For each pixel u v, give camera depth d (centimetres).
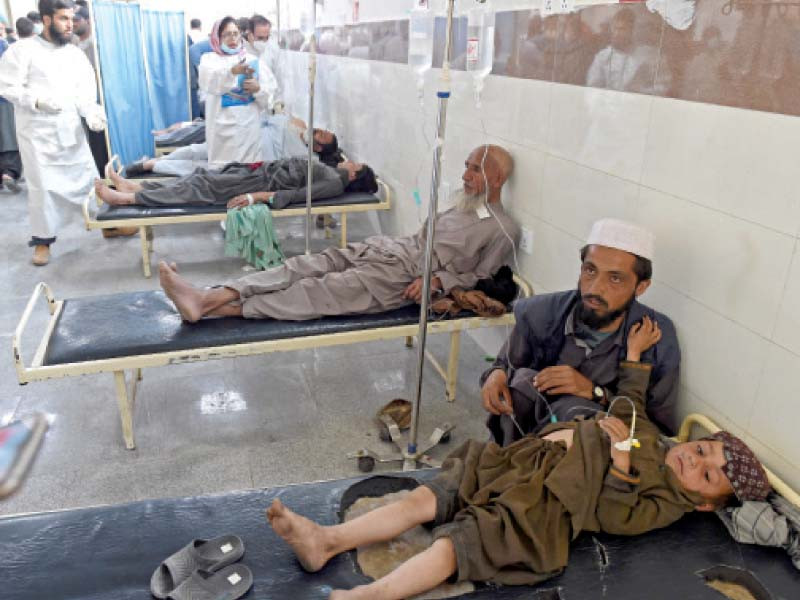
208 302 256
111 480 230
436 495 163
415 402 232
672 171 190
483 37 216
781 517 157
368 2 426
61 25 417
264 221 413
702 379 188
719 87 169
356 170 443
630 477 161
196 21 827
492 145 279
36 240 430
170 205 417
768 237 160
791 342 157
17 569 146
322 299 267
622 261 186
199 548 152
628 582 149
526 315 217
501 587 149
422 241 281
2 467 79
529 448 169
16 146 624
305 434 260
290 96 659
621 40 205
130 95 616
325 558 150
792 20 146
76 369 226
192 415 270
